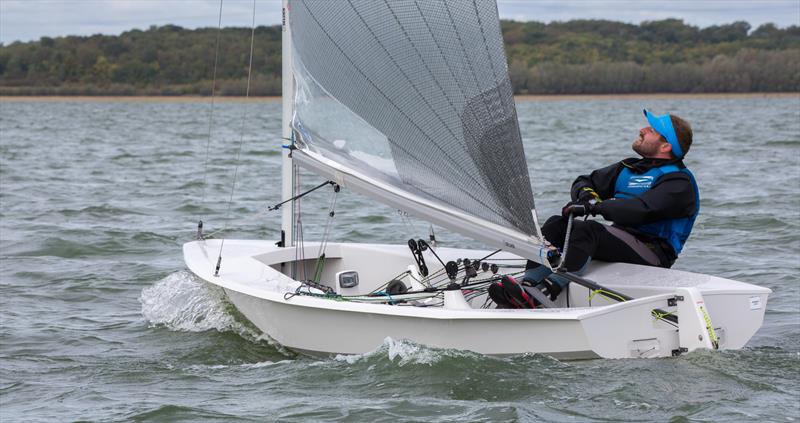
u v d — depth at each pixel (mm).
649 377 12234
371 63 13578
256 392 12680
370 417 11484
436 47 13102
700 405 11492
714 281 13570
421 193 13477
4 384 13602
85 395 12961
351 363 13328
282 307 14211
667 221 14211
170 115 150375
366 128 13766
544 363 12656
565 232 14180
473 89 12969
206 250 17250
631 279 13734
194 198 35594
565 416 11273
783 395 11844
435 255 16297
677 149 14062
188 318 17000
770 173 43438
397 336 13320
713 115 125875
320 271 17422
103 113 159250
